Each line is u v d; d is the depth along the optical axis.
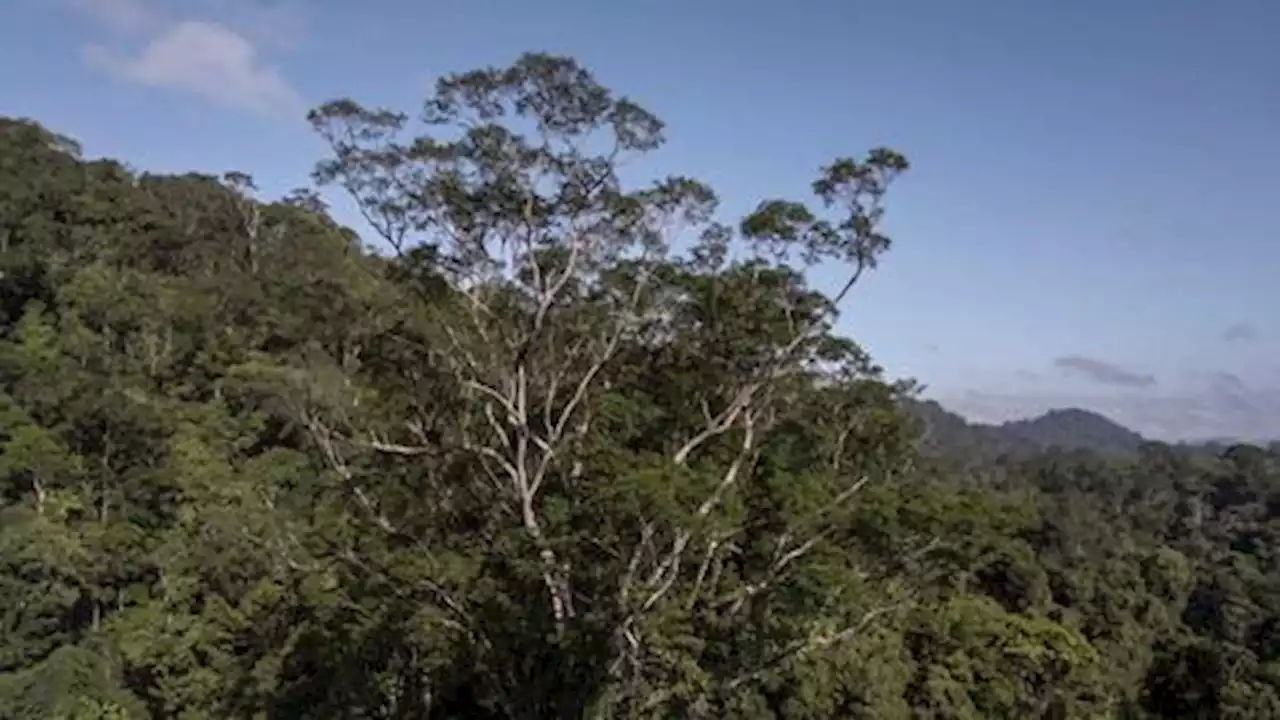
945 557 18.66
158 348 48.78
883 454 20.02
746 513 16.67
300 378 24.78
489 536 18.09
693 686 17.23
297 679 25.56
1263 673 40.59
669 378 18.70
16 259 50.84
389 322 18.73
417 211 17.12
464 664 18.91
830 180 16.72
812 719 23.81
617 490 14.60
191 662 30.73
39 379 41.16
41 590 34.50
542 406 18.55
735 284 18.00
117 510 38.94
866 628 21.34
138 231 58.59
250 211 61.91
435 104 16.39
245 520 30.66
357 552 18.36
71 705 30.78
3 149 59.72
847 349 18.55
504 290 18.05
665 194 17.48
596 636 16.27
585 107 16.39
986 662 34.28
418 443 19.06
